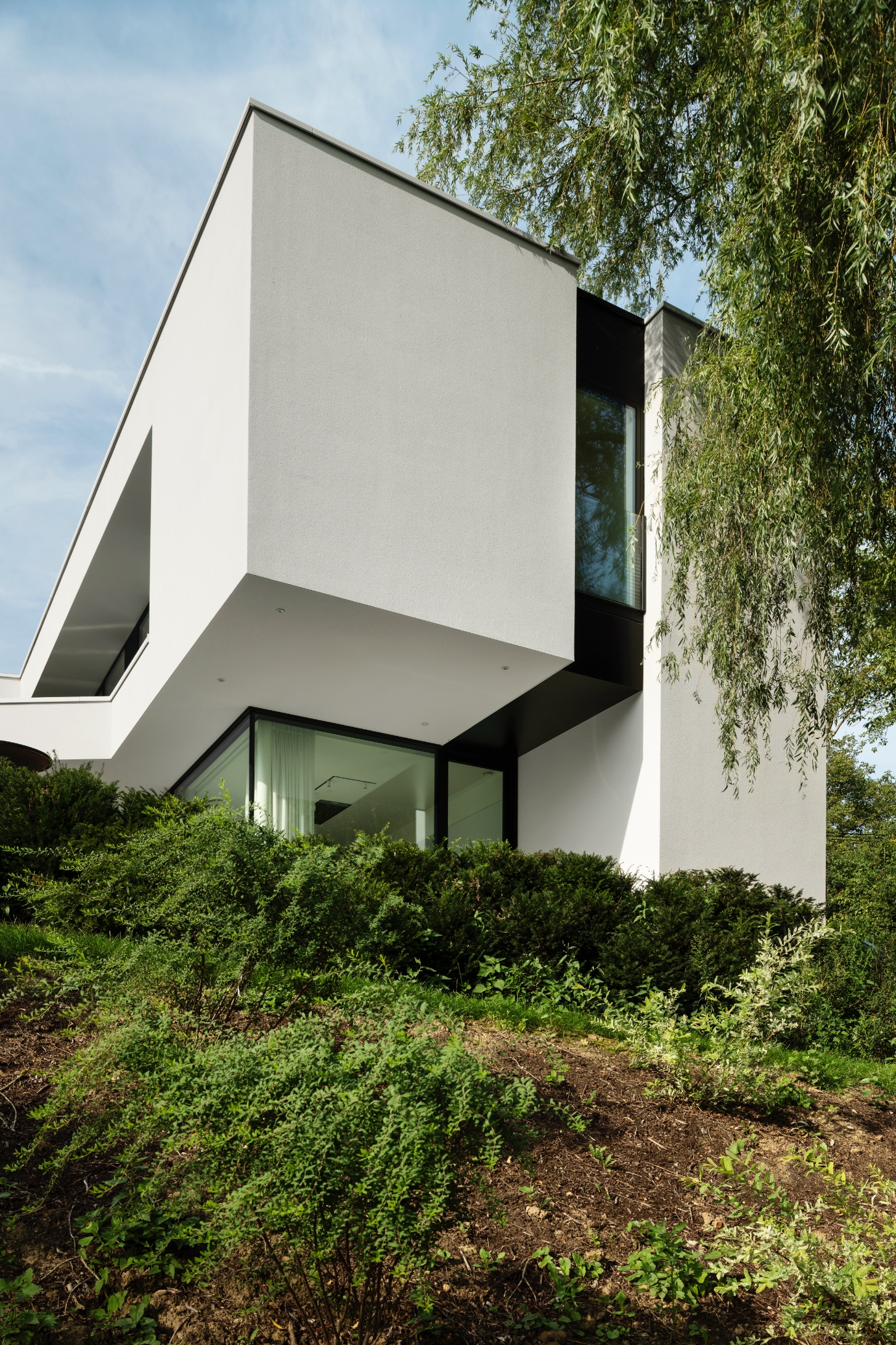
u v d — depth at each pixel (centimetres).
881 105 640
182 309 1116
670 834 1076
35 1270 295
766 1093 530
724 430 789
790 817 1174
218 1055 263
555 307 1081
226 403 905
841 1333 306
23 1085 401
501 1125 267
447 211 1011
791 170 673
